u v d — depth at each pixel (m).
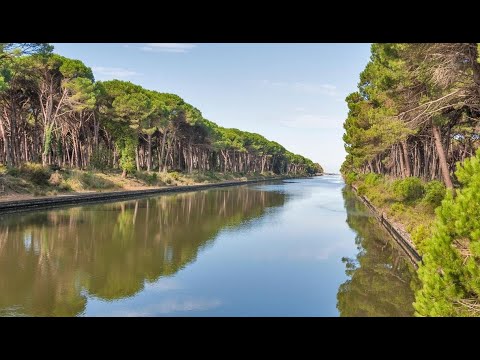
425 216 18.70
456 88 15.23
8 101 42.47
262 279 12.73
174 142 72.31
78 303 10.23
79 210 29.39
